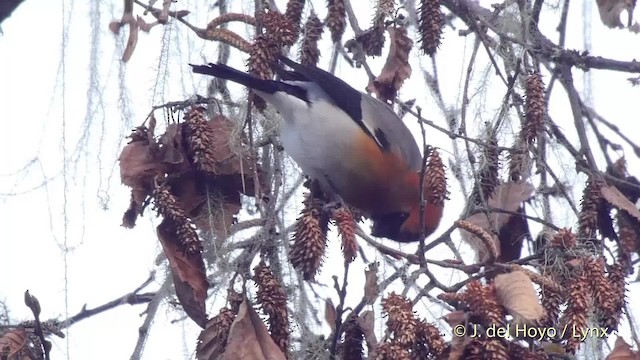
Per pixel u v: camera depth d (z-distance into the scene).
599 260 8.46
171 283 9.64
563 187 9.83
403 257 8.94
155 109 9.12
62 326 9.64
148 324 9.55
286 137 10.62
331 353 8.73
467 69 10.17
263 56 9.55
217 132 9.28
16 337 8.95
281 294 8.38
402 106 10.87
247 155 9.25
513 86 10.02
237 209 9.16
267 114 10.23
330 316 9.58
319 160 11.12
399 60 10.40
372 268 8.72
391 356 7.81
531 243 10.02
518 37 10.84
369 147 11.29
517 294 7.66
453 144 10.02
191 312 8.58
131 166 8.93
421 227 8.67
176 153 8.94
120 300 10.66
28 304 8.60
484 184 9.90
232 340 8.05
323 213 9.29
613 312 8.36
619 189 10.40
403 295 8.39
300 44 10.66
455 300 7.93
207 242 9.09
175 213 8.65
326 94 11.09
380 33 10.65
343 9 10.63
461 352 7.68
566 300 8.28
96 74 9.49
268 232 9.10
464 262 9.38
